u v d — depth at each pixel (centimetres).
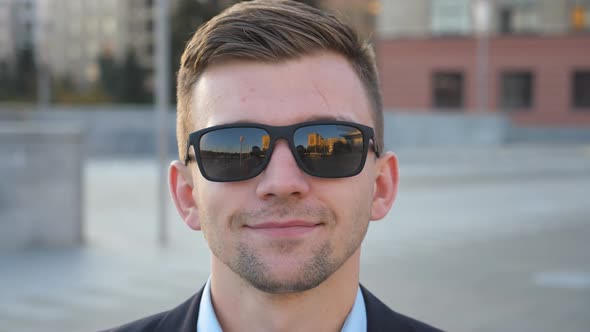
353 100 159
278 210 148
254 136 150
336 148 151
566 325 590
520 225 1111
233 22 155
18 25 6806
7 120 2225
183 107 167
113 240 943
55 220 895
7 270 771
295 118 151
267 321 155
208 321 160
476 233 1033
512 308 642
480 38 3541
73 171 905
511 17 3750
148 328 167
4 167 865
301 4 162
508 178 1841
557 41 3556
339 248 152
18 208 873
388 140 2648
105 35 8206
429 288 712
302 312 155
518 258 863
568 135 3516
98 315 618
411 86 3788
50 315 616
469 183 1706
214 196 153
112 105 3822
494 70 3659
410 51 3781
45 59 4412
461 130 2911
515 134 3562
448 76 3747
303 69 154
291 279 148
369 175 161
